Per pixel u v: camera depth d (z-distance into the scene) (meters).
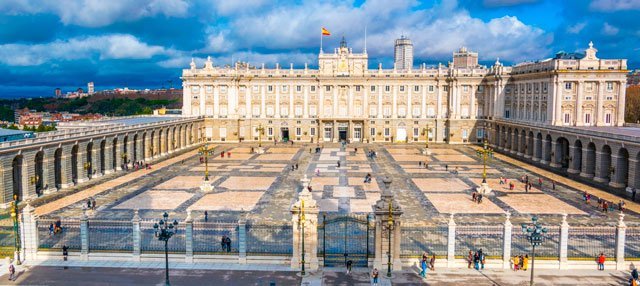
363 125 153.75
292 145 146.00
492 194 76.69
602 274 44.06
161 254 46.97
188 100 154.62
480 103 149.00
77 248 48.47
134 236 46.88
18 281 42.25
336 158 118.56
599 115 106.38
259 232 55.12
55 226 55.03
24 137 79.75
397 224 44.38
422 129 153.12
